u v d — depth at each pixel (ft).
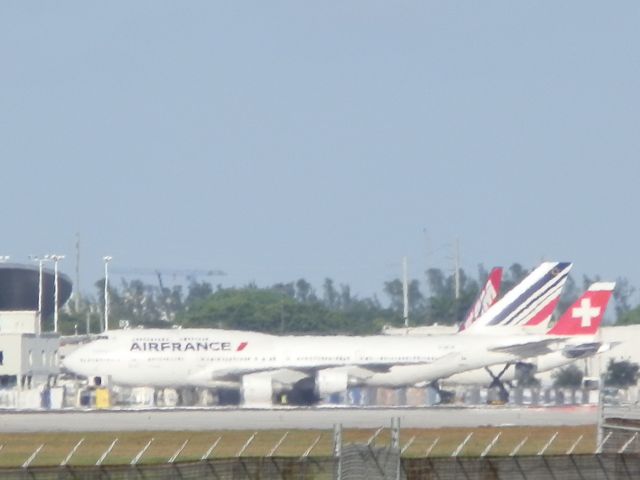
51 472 536.83
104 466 545.85
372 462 572.51
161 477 552.82
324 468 575.38
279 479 572.51
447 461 588.50
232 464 566.77
